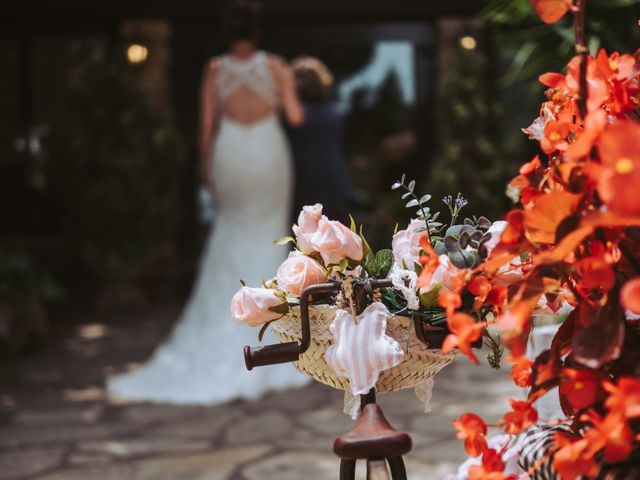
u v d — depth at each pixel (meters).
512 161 8.35
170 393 4.52
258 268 4.98
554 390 1.60
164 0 8.09
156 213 8.15
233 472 3.22
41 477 3.22
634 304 0.72
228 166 4.96
